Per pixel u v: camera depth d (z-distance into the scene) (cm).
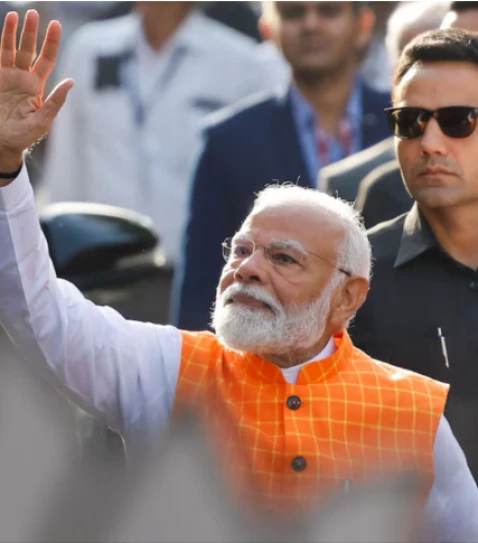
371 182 1684
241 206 2069
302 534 1276
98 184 2556
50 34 1220
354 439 1314
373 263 1540
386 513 1301
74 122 2569
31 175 2638
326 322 1344
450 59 1466
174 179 2541
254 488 1284
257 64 2547
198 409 1316
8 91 1217
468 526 1350
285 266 1308
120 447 1391
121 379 1303
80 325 1274
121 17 2603
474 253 1502
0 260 1230
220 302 1317
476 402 1478
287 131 2145
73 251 1558
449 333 1494
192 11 2556
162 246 2544
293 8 2150
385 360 1512
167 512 1292
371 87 2238
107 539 1328
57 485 1397
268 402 1312
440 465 1339
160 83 2544
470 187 1469
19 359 1495
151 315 1669
